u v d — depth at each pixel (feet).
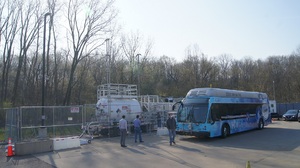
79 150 51.98
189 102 64.95
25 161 42.57
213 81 253.24
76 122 77.46
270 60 286.46
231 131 70.28
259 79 257.34
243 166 36.22
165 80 268.21
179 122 64.90
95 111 82.69
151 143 60.39
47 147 51.01
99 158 43.73
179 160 40.86
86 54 141.49
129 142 63.00
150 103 100.32
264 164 37.32
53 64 157.79
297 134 73.92
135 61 200.34
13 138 66.18
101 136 76.02
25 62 140.67
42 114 70.13
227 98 70.13
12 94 142.82
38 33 131.85
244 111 79.05
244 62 293.64
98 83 192.03
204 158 42.11
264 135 72.43
